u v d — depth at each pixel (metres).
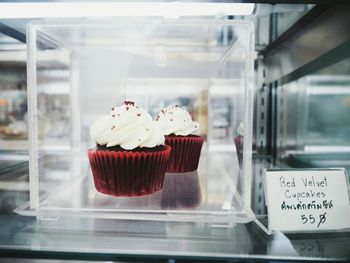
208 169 1.08
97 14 0.70
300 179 0.59
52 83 1.22
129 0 0.62
